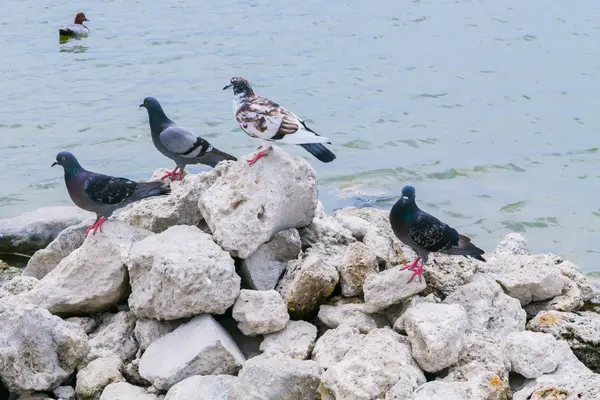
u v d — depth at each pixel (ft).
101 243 26.55
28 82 65.16
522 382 23.70
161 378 22.88
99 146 52.39
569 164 50.52
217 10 86.99
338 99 61.26
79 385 23.26
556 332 25.50
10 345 22.70
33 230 36.76
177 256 24.82
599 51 73.31
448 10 86.63
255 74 66.64
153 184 27.96
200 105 59.26
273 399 21.67
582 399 21.62
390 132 55.16
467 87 64.28
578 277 30.19
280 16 84.23
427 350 22.81
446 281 27.04
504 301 26.37
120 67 68.74
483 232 42.27
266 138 27.63
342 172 48.52
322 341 24.49
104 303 26.35
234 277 24.90
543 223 43.09
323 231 29.43
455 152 51.98
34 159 50.37
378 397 21.70
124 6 89.71
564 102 61.31
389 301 25.29
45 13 87.66
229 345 23.89
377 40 76.18
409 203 25.11
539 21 82.58
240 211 26.76
